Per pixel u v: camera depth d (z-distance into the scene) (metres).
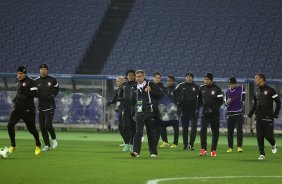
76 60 122.88
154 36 125.50
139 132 48.28
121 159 45.62
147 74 118.12
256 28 123.62
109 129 98.62
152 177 32.91
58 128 103.50
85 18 132.00
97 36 129.00
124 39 125.38
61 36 128.62
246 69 115.81
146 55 121.50
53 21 132.00
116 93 62.66
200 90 53.34
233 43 121.31
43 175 33.09
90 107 99.12
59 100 100.00
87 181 30.55
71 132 96.38
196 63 118.56
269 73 114.69
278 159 48.59
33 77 99.06
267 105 48.22
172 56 120.75
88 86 99.31
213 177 33.34
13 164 39.94
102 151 55.47
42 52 125.38
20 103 48.97
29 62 123.75
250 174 35.53
